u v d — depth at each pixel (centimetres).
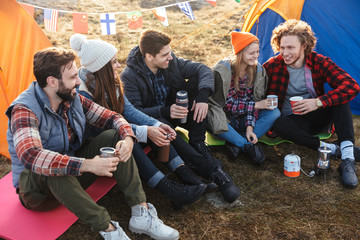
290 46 309
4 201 244
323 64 316
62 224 222
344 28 395
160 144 254
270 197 280
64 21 788
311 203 273
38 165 190
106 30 403
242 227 247
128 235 238
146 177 250
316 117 327
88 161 196
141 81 294
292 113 338
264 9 414
